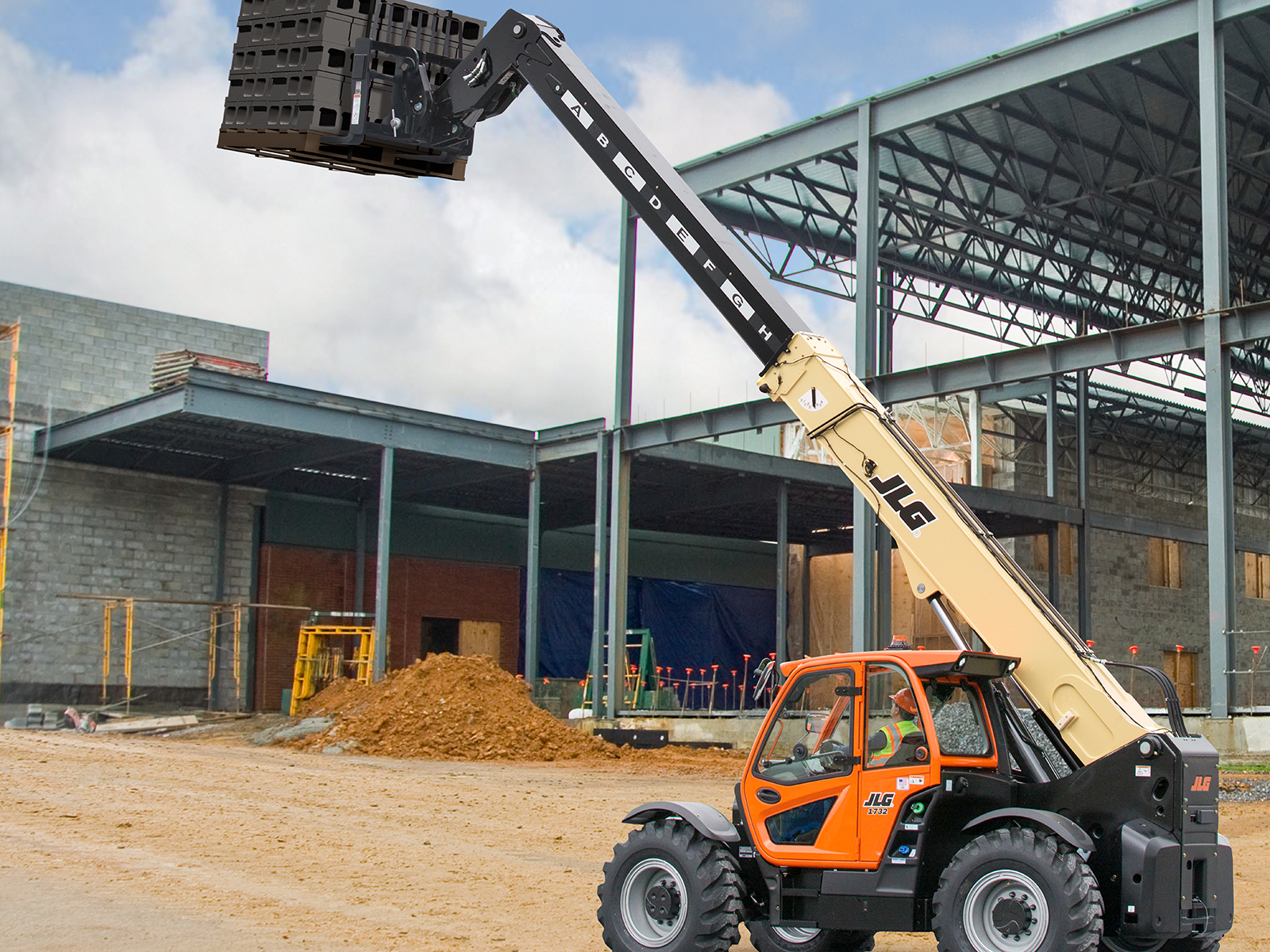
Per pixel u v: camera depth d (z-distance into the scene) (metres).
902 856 8.48
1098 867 7.95
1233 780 21.58
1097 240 41.75
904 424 44.72
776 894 8.87
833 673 9.04
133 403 33.59
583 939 9.84
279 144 11.26
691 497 42.69
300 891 11.65
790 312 10.13
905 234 41.34
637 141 10.74
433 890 11.97
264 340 43.19
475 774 24.64
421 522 45.81
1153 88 31.94
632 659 49.09
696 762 29.75
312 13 11.02
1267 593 54.62
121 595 38.28
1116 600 48.25
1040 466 46.97
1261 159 36.41
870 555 28.31
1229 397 23.84
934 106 28.75
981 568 8.84
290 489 42.44
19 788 18.36
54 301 38.75
